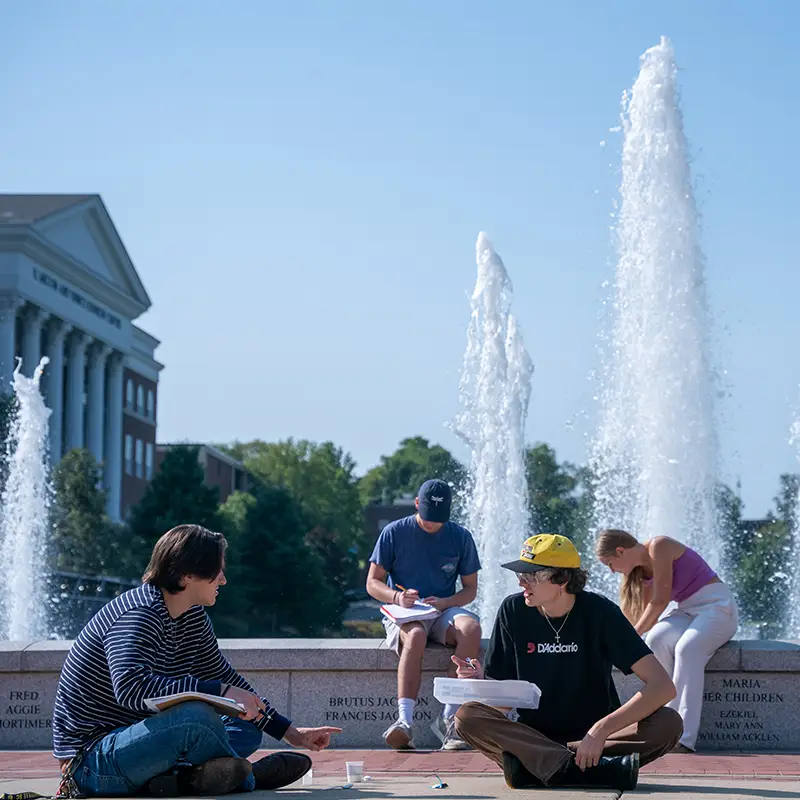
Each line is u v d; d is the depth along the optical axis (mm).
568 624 6578
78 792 5836
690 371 17766
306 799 5684
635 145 18203
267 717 6480
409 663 9266
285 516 73938
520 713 6688
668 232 17984
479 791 6160
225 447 128375
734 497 18859
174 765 5793
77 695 5895
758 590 41125
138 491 100688
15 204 84438
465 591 9781
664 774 7480
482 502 20359
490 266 20438
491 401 20422
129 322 95125
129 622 5859
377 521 138375
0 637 37750
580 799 5777
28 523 37688
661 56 18234
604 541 9383
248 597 71750
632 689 9695
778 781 6867
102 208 88500
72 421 85688
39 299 79625
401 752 9141
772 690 9594
